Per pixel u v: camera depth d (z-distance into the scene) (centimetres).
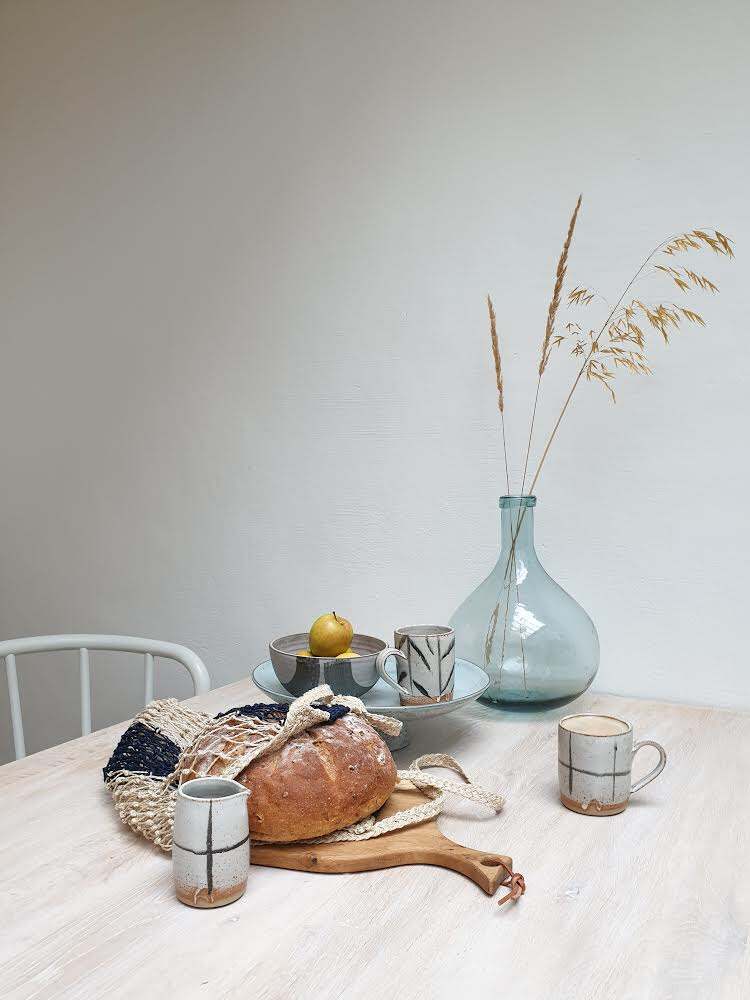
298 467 158
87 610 188
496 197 137
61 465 190
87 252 184
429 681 101
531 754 103
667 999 55
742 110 119
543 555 135
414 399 145
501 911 66
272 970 58
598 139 129
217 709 123
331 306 153
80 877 72
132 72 176
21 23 191
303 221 156
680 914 65
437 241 142
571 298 130
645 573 128
